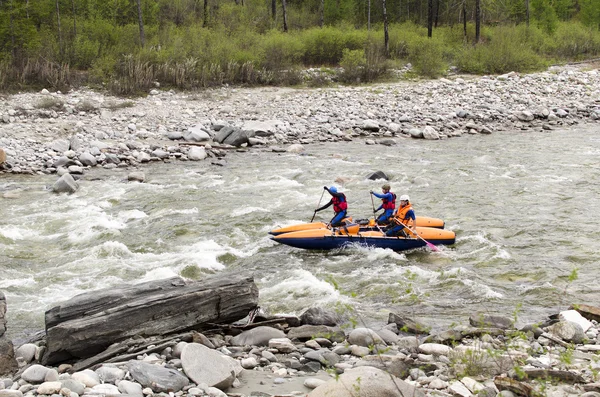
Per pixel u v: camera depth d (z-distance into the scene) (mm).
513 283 10898
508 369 6477
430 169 19797
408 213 12898
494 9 50406
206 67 33500
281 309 9789
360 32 40688
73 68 32500
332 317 8820
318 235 12805
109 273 11508
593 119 28859
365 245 12844
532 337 7840
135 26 35844
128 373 6355
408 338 7641
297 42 37438
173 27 37719
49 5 35500
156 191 17312
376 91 33281
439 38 42281
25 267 11758
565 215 14766
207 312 7930
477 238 13258
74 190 17156
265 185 18047
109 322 7223
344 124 27000
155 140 23844
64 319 7414
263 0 49625
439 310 9609
